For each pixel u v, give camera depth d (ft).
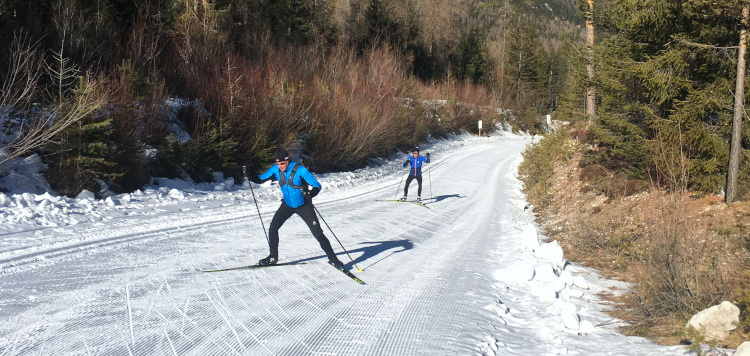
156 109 48.08
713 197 34.65
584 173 52.11
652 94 39.22
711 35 35.14
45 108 38.06
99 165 38.34
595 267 28.73
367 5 171.01
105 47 53.16
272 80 62.95
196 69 59.31
